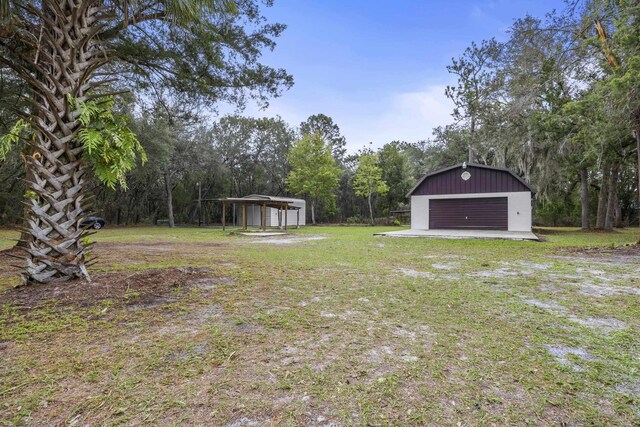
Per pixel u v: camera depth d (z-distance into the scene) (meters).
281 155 31.83
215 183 30.86
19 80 7.54
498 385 1.78
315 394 1.68
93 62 3.49
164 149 19.70
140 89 8.82
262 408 1.55
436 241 10.64
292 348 2.24
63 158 3.40
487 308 3.16
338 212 32.84
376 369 1.95
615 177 16.25
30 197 3.34
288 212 26.03
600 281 4.37
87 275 3.61
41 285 3.35
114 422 1.44
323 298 3.49
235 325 2.65
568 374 1.90
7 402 1.57
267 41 8.62
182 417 1.48
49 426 1.41
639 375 1.89
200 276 4.36
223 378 1.82
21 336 2.32
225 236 14.50
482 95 15.30
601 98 8.41
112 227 23.92
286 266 5.55
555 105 11.99
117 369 1.90
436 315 2.95
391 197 31.42
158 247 9.23
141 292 3.40
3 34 3.55
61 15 3.35
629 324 2.74
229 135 29.47
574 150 14.18
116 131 3.46
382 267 5.48
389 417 1.50
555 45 10.72
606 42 8.49
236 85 8.69
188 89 8.48
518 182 13.74
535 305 3.27
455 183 14.95
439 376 1.87
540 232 15.99
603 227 18.09
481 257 6.75
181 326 2.60
